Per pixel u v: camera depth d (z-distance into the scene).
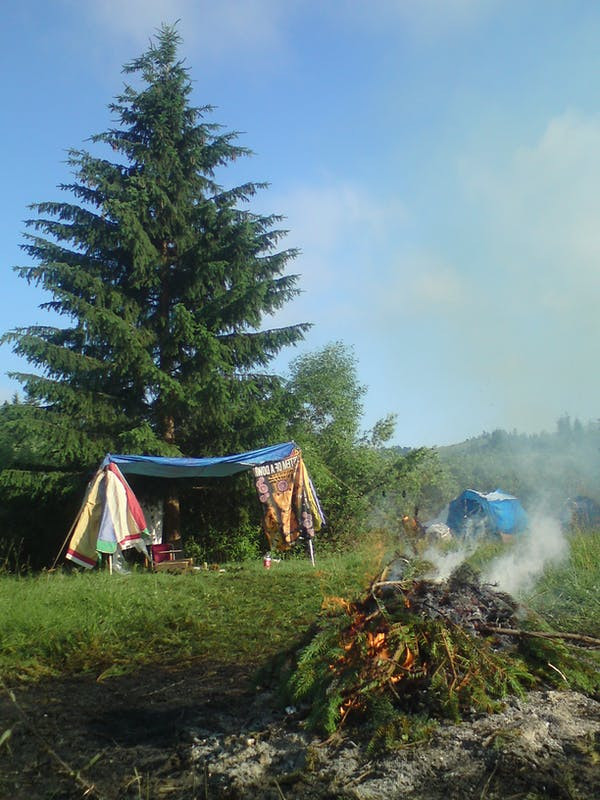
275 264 21.39
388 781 3.51
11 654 6.36
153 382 19.03
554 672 4.60
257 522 19.28
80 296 19.41
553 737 3.85
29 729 4.60
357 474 24.30
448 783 3.46
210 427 20.34
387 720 4.00
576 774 3.47
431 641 4.43
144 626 7.44
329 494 21.91
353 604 4.97
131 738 4.43
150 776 3.85
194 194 21.92
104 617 7.60
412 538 13.14
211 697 5.16
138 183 20.34
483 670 4.38
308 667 4.50
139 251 19.47
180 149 21.73
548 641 4.68
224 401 19.16
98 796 3.63
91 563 13.04
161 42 22.06
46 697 5.30
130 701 5.17
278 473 16.00
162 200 20.47
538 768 3.53
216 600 8.98
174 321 19.27
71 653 6.50
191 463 15.43
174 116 21.52
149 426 18.28
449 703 4.09
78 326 18.83
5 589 9.23
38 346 18.23
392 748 3.80
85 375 19.06
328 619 4.91
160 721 4.71
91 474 17.39
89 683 5.69
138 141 21.67
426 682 4.28
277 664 5.05
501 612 5.03
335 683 4.30
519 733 3.81
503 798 3.28
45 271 18.77
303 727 4.18
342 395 26.50
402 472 24.30
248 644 6.71
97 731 4.55
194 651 6.57
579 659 4.73
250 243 20.88
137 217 19.89
